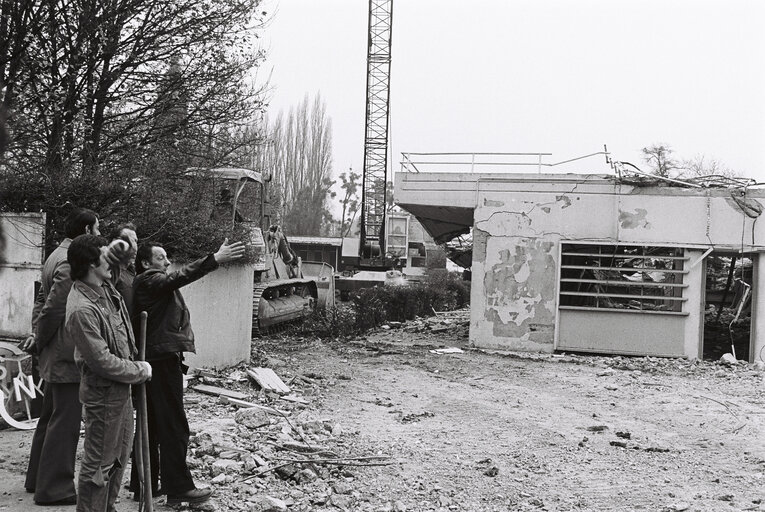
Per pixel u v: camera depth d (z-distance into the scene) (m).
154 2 13.70
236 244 5.91
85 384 5.02
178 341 5.90
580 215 19.58
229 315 13.46
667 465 8.84
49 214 10.82
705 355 20.86
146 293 5.86
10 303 9.53
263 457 7.75
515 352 19.64
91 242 5.02
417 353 18.73
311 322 21.73
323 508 6.54
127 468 7.13
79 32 12.88
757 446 10.01
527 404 12.52
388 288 30.23
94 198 11.19
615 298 20.62
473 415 11.39
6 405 8.26
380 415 11.05
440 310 36.53
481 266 20.17
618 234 19.38
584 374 16.16
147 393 5.96
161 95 14.19
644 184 19.20
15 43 12.41
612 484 7.96
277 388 11.77
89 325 4.90
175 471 5.96
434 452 8.95
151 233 11.62
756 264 18.92
